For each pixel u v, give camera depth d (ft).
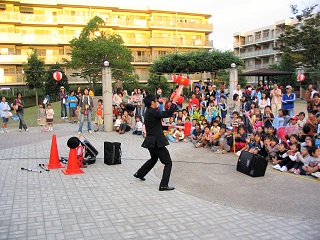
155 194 19.15
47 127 46.55
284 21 143.74
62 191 19.61
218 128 33.27
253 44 164.14
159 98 46.85
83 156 25.95
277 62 135.44
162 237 13.55
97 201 17.90
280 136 27.25
